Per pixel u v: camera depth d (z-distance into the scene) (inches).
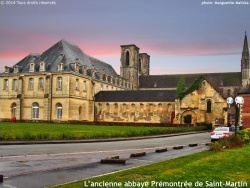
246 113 2440.9
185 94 3265.3
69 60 3612.2
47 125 2407.7
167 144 1341.0
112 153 944.9
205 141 1541.6
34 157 798.5
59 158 789.9
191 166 576.1
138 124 2925.7
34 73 3567.9
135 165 676.1
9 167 631.2
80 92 3627.0
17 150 954.1
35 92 3560.5
